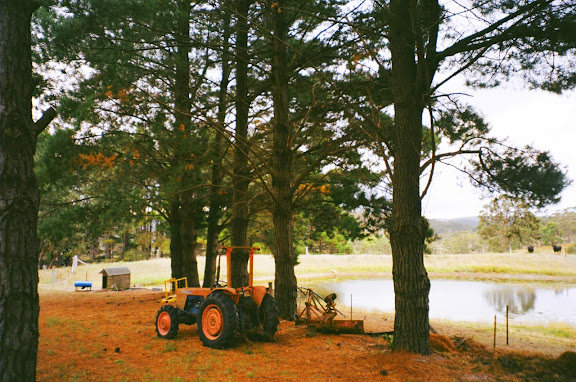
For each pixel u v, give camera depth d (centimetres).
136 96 1097
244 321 788
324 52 1046
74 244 4006
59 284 3014
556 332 1444
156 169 1166
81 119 942
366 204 1220
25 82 436
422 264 709
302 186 1375
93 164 1009
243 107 1342
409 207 714
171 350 724
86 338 827
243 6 1148
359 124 902
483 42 745
